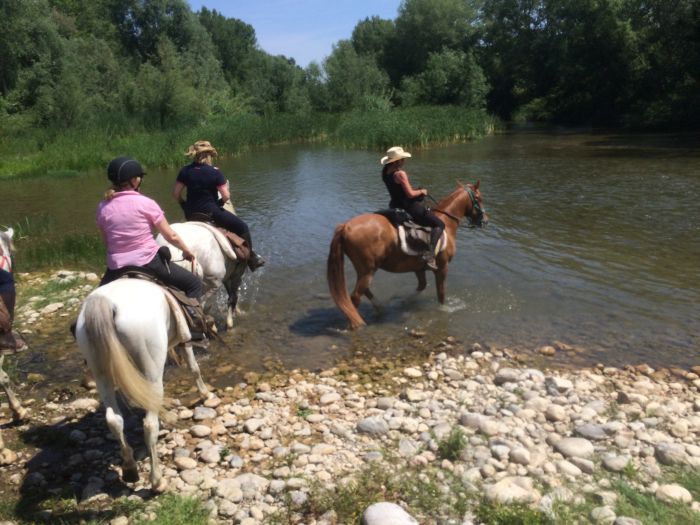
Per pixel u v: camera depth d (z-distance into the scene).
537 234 11.93
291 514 4.18
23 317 8.28
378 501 4.28
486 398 5.87
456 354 6.96
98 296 4.23
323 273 10.09
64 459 5.00
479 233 12.17
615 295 8.54
